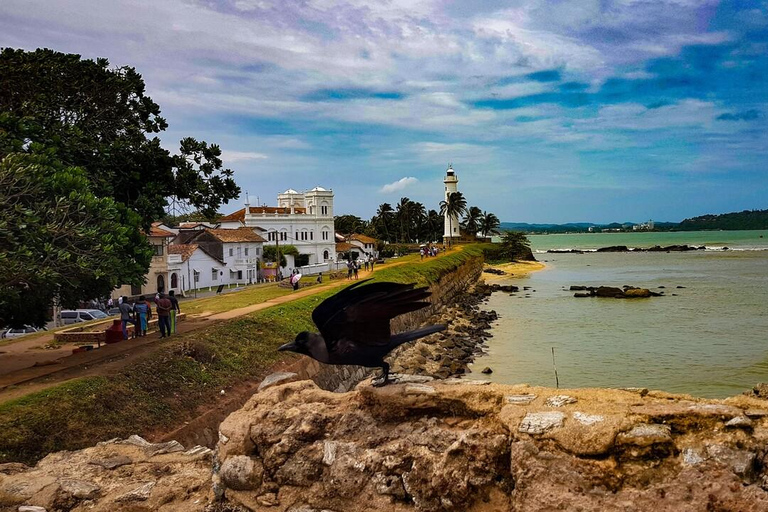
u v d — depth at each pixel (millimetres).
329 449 6133
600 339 38625
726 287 68125
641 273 93875
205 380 19797
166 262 61844
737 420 4816
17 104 23156
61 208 18250
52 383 16484
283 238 95375
